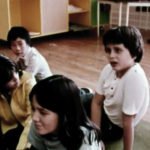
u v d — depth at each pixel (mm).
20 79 1565
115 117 1698
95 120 1720
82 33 4816
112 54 1504
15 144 1672
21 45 2027
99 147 1225
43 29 4289
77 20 5004
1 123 1692
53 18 4344
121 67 1527
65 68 3256
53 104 1004
